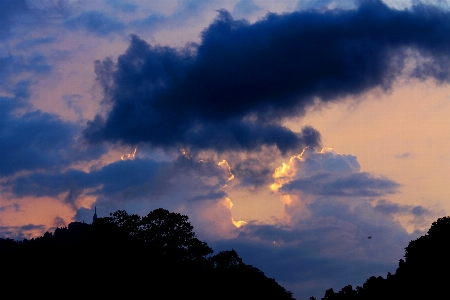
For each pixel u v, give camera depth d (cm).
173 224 11550
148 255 10956
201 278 11669
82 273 10488
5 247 11956
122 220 11494
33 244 11544
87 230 11250
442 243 11475
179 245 11444
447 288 10994
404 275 12375
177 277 11006
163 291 10681
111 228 11050
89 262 10638
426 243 11769
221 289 12356
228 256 13562
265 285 14538
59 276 10438
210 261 12938
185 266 11369
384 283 16550
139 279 10569
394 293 13488
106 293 10356
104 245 10781
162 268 10919
